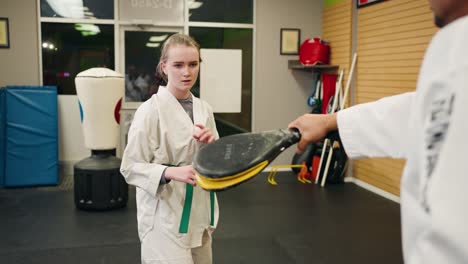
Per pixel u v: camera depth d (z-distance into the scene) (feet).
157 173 5.30
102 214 14.16
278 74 21.54
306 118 2.96
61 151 19.79
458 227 1.39
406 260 1.71
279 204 15.42
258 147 2.54
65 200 15.87
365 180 18.12
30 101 17.80
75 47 19.74
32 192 17.02
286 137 2.70
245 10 21.03
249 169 2.37
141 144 5.50
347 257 10.69
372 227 12.92
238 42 21.15
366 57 17.85
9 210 14.58
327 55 20.35
